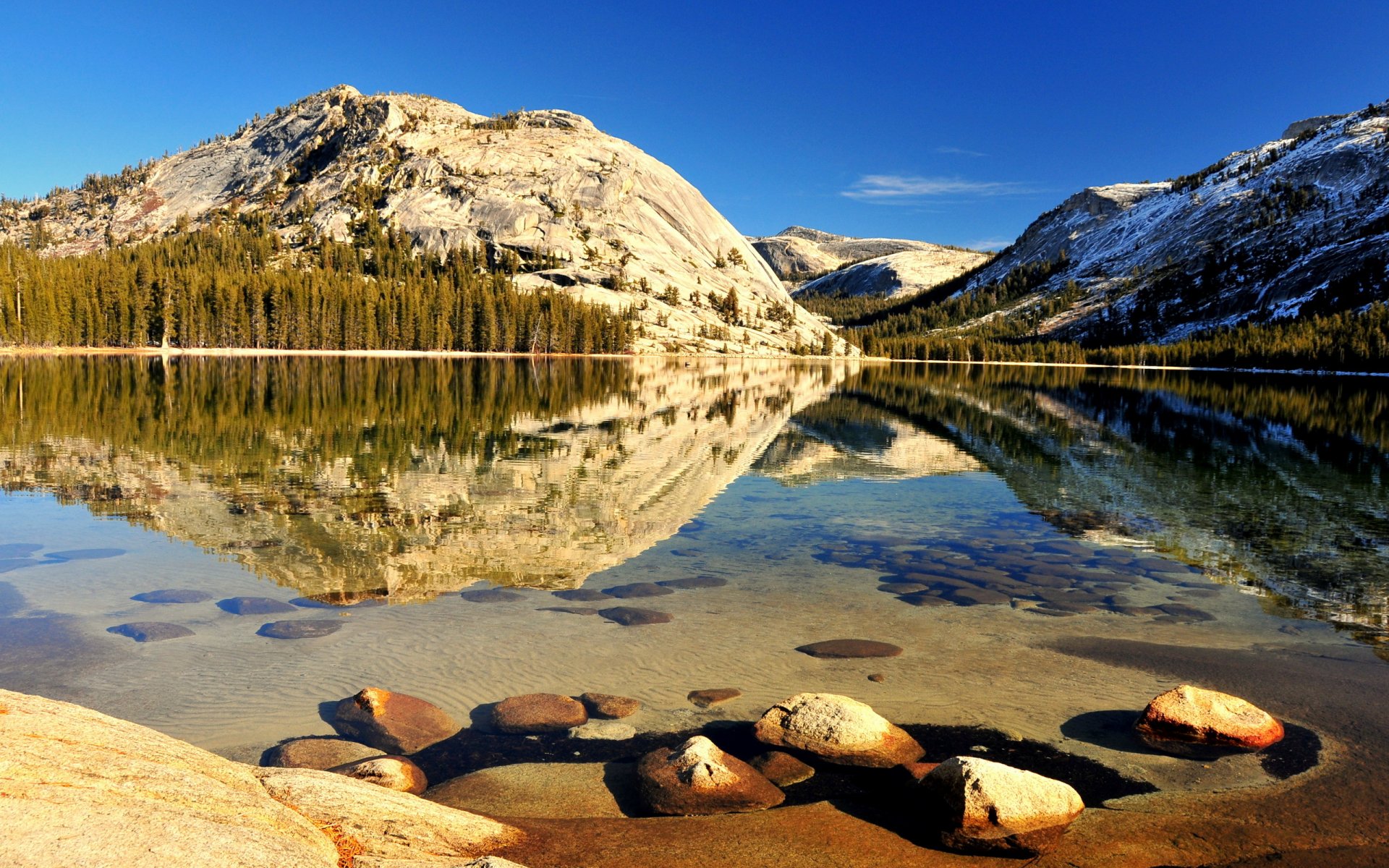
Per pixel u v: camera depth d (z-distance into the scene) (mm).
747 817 6477
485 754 7520
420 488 20469
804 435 35406
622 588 12828
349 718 8016
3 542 14656
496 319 162375
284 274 145125
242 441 28500
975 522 18422
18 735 4977
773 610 11891
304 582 12617
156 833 4215
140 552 14125
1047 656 10289
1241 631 11336
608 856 5785
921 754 7703
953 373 131375
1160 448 32344
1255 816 6613
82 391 47938
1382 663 10164
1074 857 5984
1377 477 25125
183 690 8648
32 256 118312
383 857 4930
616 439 32156
